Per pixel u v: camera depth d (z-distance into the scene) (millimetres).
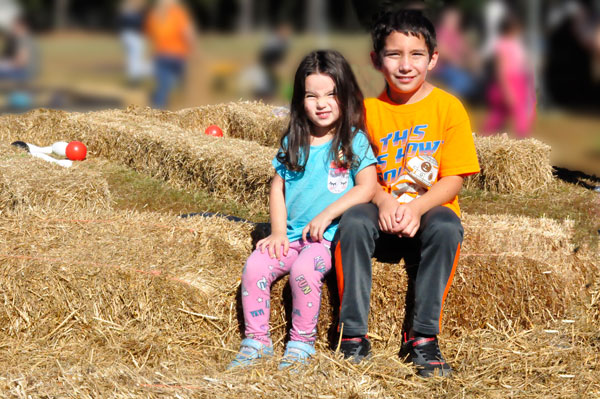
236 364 2957
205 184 6125
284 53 13703
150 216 3936
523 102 8336
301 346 2971
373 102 3299
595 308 3320
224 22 28438
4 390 2664
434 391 2787
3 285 3246
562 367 2930
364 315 2961
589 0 10328
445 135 3170
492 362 2980
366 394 2656
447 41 9367
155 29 10648
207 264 3396
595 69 11594
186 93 11461
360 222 2910
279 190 3234
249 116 8172
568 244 3533
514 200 6043
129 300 3230
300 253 3029
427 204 3033
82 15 33188
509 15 8469
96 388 2682
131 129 7027
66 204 5043
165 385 2719
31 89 11398
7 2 11680
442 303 2967
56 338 3225
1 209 4848
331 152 3086
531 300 3238
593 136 9727
